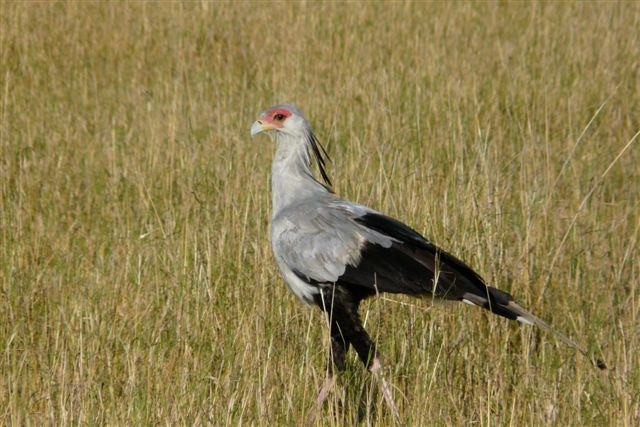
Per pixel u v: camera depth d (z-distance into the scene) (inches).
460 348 371.2
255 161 535.5
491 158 527.8
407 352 366.9
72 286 415.8
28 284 411.2
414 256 340.8
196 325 379.9
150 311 392.8
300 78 692.1
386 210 445.7
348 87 650.2
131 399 326.0
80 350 343.6
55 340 366.0
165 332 378.0
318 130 596.1
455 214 437.4
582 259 428.5
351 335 352.2
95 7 831.7
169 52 757.9
